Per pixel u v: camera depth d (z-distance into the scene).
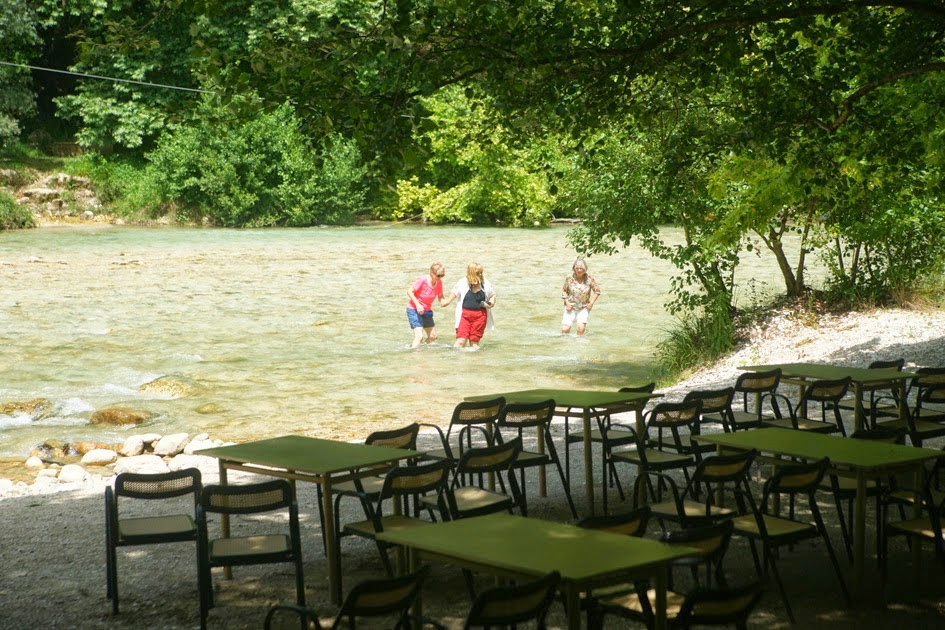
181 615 6.34
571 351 19.39
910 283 17.97
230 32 43.94
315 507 9.16
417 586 4.76
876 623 5.97
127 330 21.23
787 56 9.97
